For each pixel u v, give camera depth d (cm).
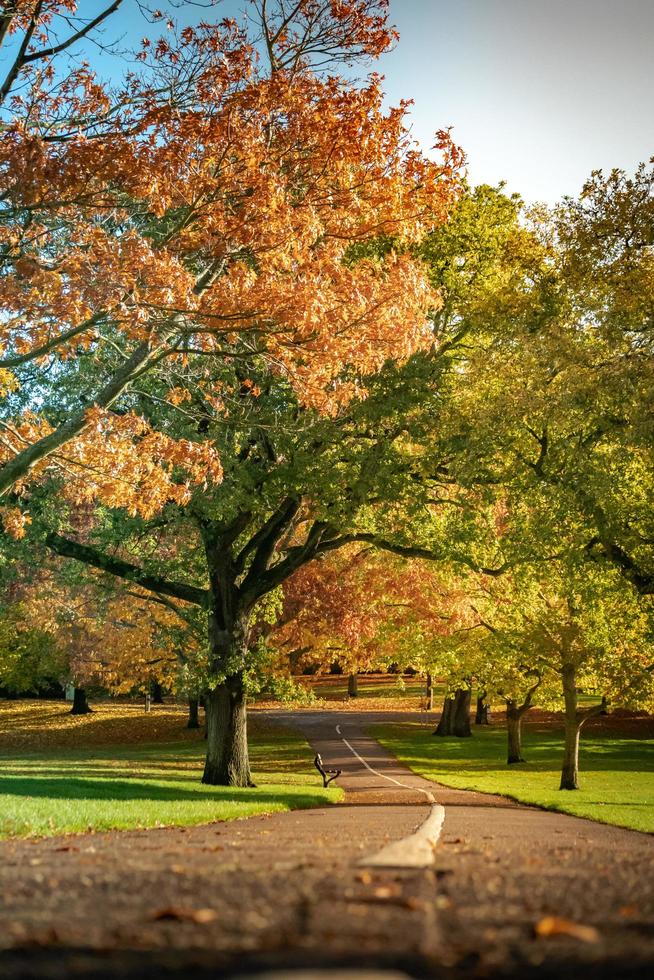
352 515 2383
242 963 242
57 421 2236
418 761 4397
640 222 2059
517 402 2058
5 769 3500
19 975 235
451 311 2498
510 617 3453
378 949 258
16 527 1667
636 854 695
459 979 222
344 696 8519
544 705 4059
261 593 2855
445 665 3791
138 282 1359
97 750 4956
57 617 4338
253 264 1712
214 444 2300
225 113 1345
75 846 758
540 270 2266
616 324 2072
